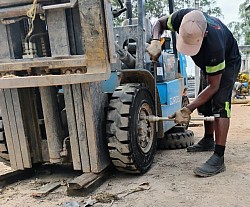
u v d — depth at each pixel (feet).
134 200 9.13
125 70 11.27
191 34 10.12
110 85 11.82
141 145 11.27
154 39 11.61
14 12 9.02
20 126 10.64
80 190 9.57
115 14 11.32
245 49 58.29
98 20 8.60
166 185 10.15
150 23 14.15
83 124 9.99
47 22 9.21
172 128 15.44
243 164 11.98
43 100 10.18
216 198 8.98
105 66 8.75
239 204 8.55
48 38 9.71
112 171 11.61
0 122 11.10
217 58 10.37
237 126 20.56
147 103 11.57
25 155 10.79
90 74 8.71
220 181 10.27
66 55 9.20
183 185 10.09
